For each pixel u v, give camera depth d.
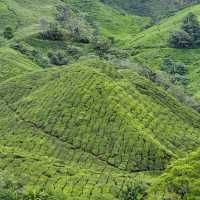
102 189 159.62
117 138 198.88
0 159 170.75
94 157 191.12
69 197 146.38
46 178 162.50
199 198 114.31
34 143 197.12
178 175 123.12
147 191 130.50
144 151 193.38
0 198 131.00
